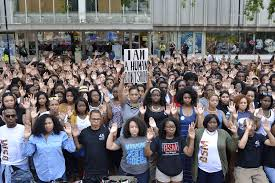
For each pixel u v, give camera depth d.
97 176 6.98
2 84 11.74
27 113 7.89
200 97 10.05
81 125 7.86
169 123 6.88
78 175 7.52
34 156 6.73
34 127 6.70
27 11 32.47
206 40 39.50
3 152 6.89
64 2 32.44
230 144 7.04
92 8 32.81
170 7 38.50
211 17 39.31
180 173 7.04
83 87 10.80
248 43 39.81
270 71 15.78
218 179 7.02
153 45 38.25
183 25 38.81
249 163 7.06
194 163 7.11
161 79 12.00
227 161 7.25
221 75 13.52
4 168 6.94
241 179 7.06
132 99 8.25
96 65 17.05
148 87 10.14
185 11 38.75
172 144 6.94
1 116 7.65
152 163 7.15
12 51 32.28
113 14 33.09
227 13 39.44
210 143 6.94
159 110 7.96
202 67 17.03
